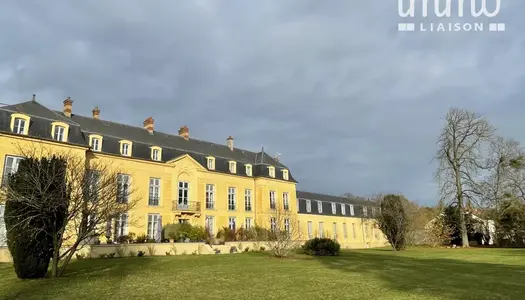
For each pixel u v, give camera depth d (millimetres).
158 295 9219
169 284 10898
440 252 26703
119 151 29594
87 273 13523
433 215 40562
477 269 14781
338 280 11562
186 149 35500
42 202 11867
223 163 37938
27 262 11930
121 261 18328
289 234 22281
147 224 29953
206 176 35656
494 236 37156
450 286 10227
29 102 25969
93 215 13148
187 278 12141
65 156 15859
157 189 31547
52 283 11117
